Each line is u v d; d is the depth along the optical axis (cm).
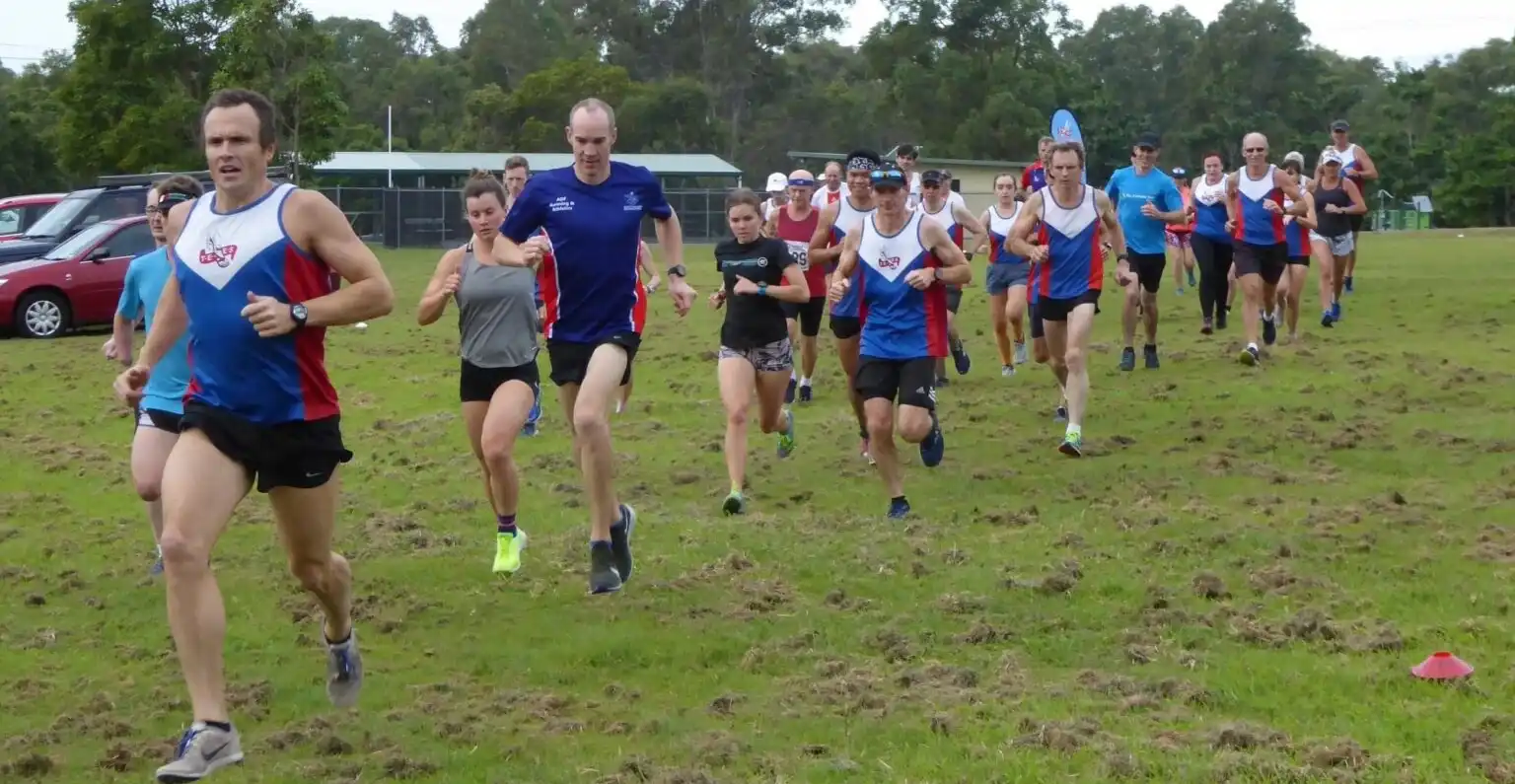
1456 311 1967
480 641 697
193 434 513
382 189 5144
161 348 591
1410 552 800
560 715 594
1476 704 567
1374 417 1203
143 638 715
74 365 1820
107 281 2211
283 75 4091
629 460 1131
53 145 6372
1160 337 1759
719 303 991
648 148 7788
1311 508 904
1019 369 1555
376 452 1191
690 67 8638
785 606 741
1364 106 10075
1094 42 10419
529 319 817
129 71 4212
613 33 8875
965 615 712
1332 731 542
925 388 899
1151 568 782
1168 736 539
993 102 7112
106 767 544
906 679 616
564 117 7612
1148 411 1265
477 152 7194
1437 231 5675
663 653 669
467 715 591
